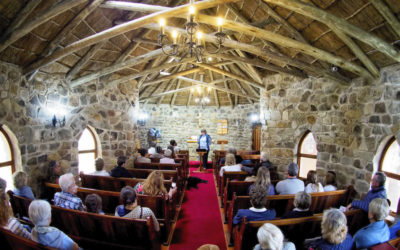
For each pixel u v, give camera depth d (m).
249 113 10.49
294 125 5.85
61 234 1.89
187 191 5.77
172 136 11.38
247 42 5.31
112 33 3.45
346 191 3.50
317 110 5.22
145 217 2.39
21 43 3.25
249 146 10.50
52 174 3.88
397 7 2.61
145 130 11.13
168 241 3.28
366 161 3.99
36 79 3.94
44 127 4.13
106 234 2.28
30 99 3.81
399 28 2.74
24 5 2.76
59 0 2.83
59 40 3.64
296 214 2.38
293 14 3.69
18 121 3.56
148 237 2.14
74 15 3.42
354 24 3.15
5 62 3.31
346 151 4.46
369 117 3.95
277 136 6.28
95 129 5.45
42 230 1.80
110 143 5.89
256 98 9.27
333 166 4.77
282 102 6.14
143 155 5.80
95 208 2.45
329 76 4.37
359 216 2.80
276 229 1.70
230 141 11.08
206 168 8.62
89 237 2.38
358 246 2.04
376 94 3.80
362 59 3.60
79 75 4.96
